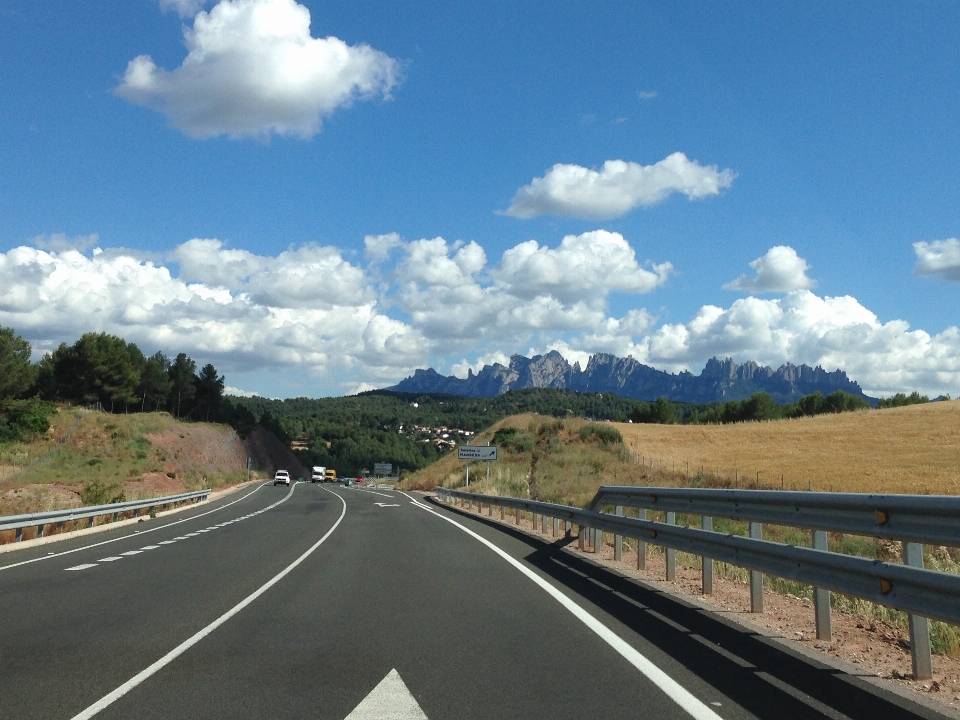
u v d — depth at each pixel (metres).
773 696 5.71
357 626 8.54
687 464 61.03
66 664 6.88
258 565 14.17
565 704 5.62
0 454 57.81
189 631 8.31
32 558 15.46
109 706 5.62
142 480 56.81
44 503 26.44
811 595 10.77
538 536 20.19
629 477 54.00
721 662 6.73
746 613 9.08
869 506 6.32
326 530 22.50
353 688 6.10
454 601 10.12
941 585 5.28
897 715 5.23
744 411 140.62
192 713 5.47
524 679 6.32
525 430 79.69
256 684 6.22
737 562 8.72
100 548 17.47
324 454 166.38
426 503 42.72
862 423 77.25
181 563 14.53
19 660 7.02
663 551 16.19
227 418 136.62
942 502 5.43
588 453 71.44
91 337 93.88
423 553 16.05
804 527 7.43
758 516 8.34
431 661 6.95
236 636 8.05
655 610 9.29
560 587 11.22
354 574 12.84
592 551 16.30
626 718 5.29
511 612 9.30
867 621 8.75
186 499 39.06
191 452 81.44
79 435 68.12
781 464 57.47
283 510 34.50
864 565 6.18
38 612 9.46
